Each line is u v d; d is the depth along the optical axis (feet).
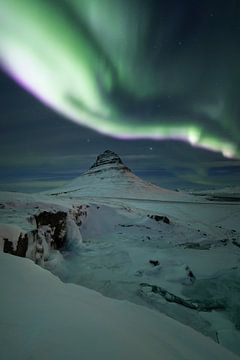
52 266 32.60
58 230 45.75
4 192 59.26
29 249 26.76
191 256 46.96
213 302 27.25
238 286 31.78
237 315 24.40
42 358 6.11
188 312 24.64
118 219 76.89
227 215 158.81
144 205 177.17
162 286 30.76
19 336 6.98
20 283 11.31
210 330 21.59
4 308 8.66
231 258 46.52
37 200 54.60
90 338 7.32
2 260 14.48
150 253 46.09
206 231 85.81
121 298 26.30
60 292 11.07
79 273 33.35
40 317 8.23
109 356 6.60
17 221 31.63
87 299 11.00
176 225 82.17
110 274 33.45
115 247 49.60
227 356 9.65
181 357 8.00
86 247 48.08
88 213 72.79
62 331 7.47
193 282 32.99
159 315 12.34
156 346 8.13
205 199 351.67
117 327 8.61
